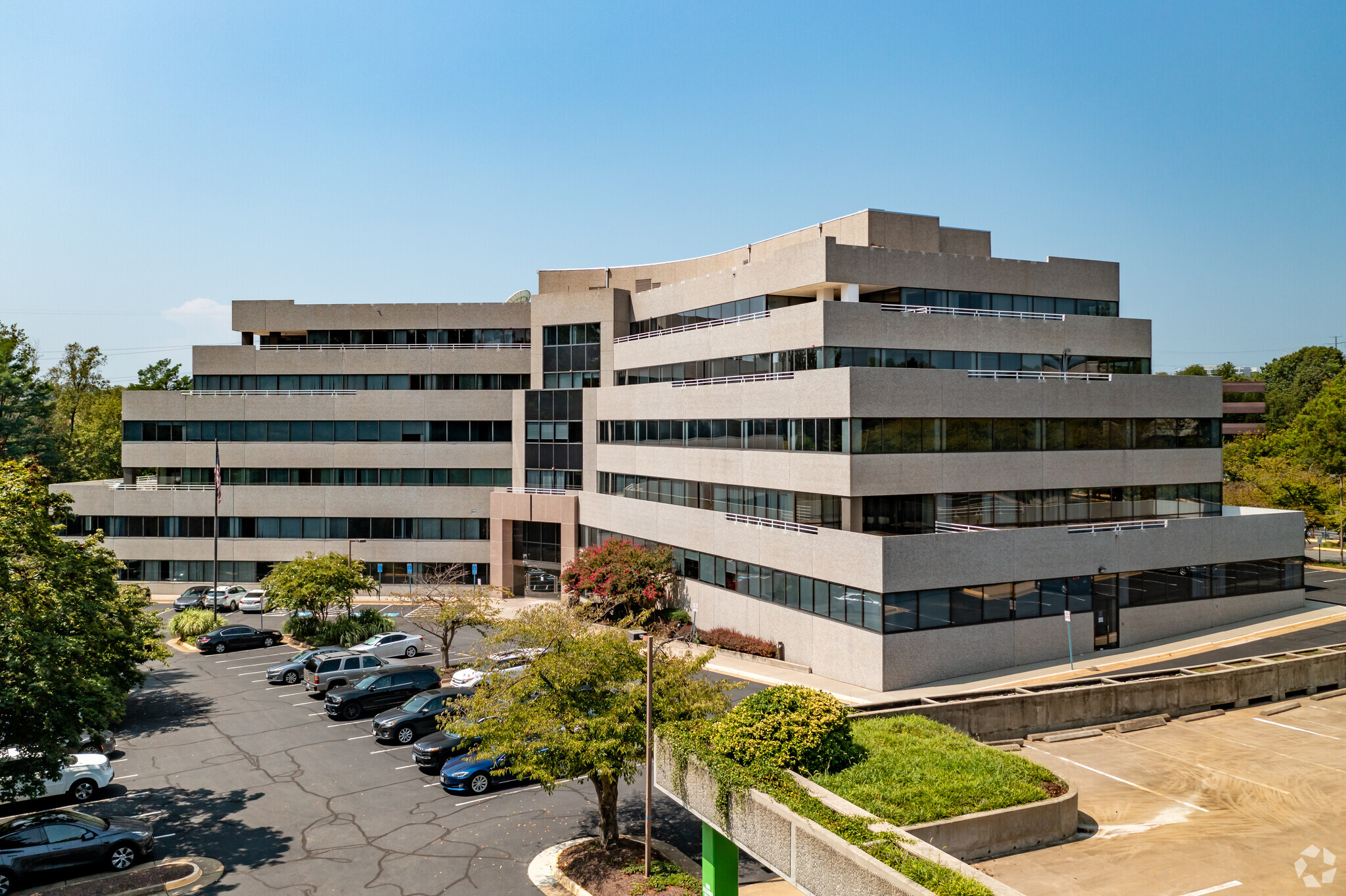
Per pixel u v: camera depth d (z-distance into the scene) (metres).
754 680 36.47
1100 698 27.55
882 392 36.25
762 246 52.84
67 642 21.17
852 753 19.56
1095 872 17.53
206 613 50.47
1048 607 37.06
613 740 19.69
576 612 24.31
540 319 59.81
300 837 23.12
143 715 34.50
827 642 36.62
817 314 38.47
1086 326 44.50
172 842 22.83
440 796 25.98
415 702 32.06
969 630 35.19
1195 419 43.75
